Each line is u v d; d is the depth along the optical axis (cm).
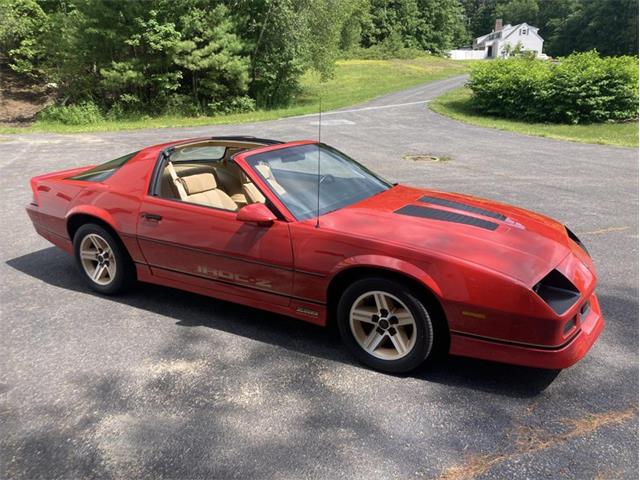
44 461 250
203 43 2788
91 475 240
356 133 1689
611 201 795
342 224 332
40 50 2909
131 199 414
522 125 2164
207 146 453
